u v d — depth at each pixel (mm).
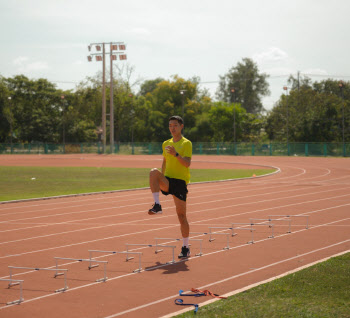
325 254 7531
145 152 67188
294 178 26078
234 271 6547
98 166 39688
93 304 5184
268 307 4793
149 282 6051
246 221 11227
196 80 93312
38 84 80875
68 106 82062
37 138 77438
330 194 17141
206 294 5387
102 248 8320
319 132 64125
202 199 15828
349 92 78312
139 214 12641
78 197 16953
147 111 79625
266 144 60125
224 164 43438
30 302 5285
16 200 15602
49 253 7957
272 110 78688
